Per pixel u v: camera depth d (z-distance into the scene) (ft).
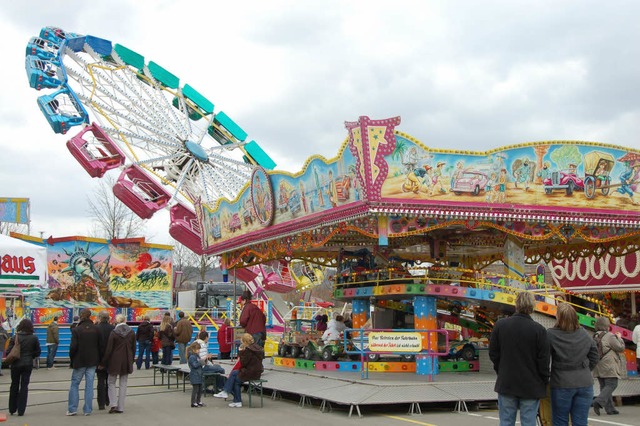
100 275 105.91
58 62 115.44
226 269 68.28
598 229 49.21
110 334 39.47
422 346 42.52
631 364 46.88
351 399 37.78
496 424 33.94
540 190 44.73
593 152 45.93
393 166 41.06
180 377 61.93
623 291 69.15
